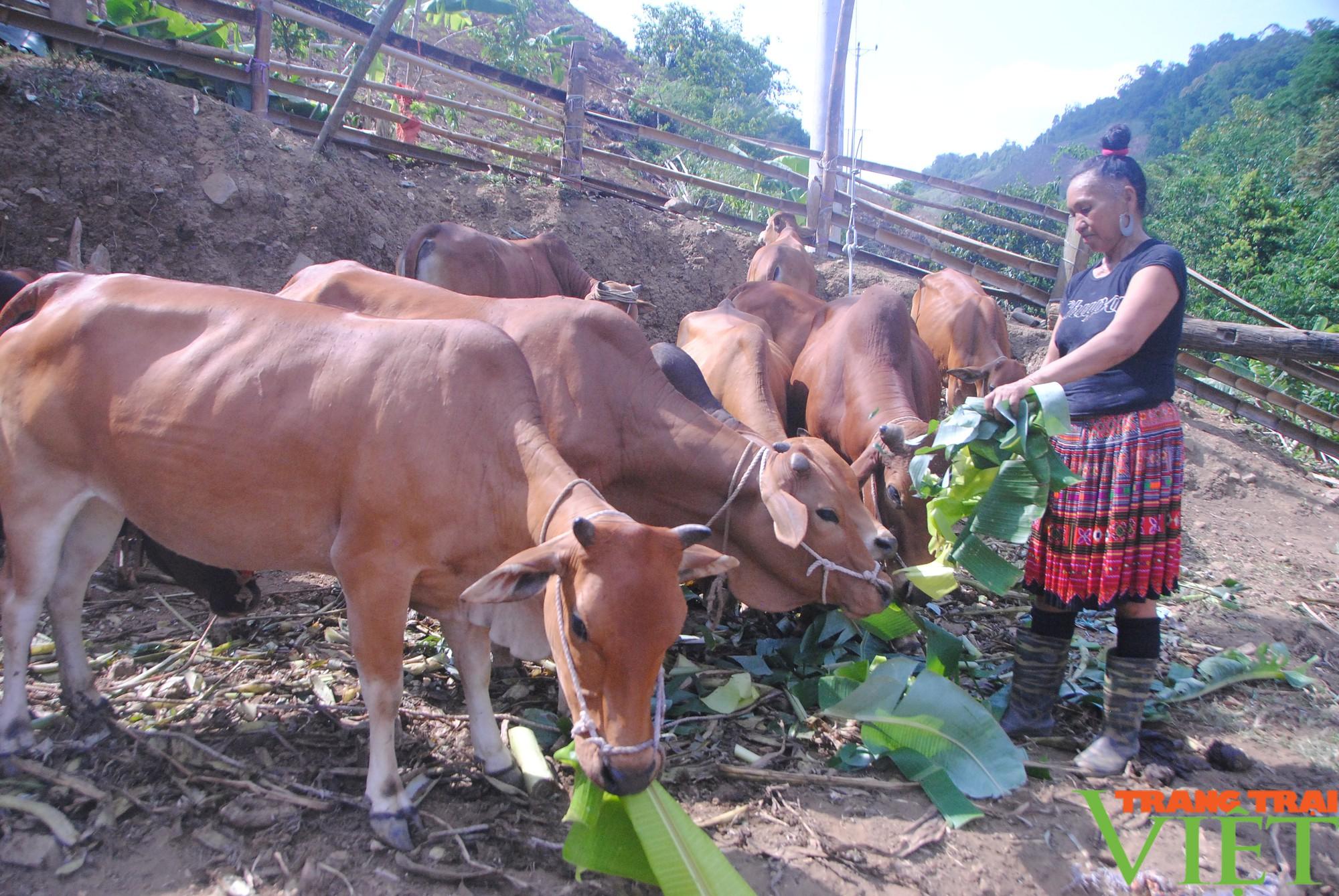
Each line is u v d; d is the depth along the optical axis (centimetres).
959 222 1683
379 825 290
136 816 295
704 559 259
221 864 278
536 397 308
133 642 407
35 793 300
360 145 816
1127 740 355
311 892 269
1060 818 325
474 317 410
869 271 1014
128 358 311
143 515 318
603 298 705
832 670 407
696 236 955
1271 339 814
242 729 343
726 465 385
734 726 377
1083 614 503
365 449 290
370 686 294
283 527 304
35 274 429
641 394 396
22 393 317
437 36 1664
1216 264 1410
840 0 1051
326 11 849
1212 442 858
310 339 306
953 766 331
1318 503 806
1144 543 338
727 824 314
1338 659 491
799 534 333
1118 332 331
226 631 421
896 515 447
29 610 316
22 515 317
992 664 442
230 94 775
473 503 294
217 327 313
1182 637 489
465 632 325
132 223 647
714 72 2306
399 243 777
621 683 245
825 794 334
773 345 592
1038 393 320
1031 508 333
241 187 694
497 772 328
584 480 287
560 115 975
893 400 485
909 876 294
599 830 272
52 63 667
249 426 296
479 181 880
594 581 245
